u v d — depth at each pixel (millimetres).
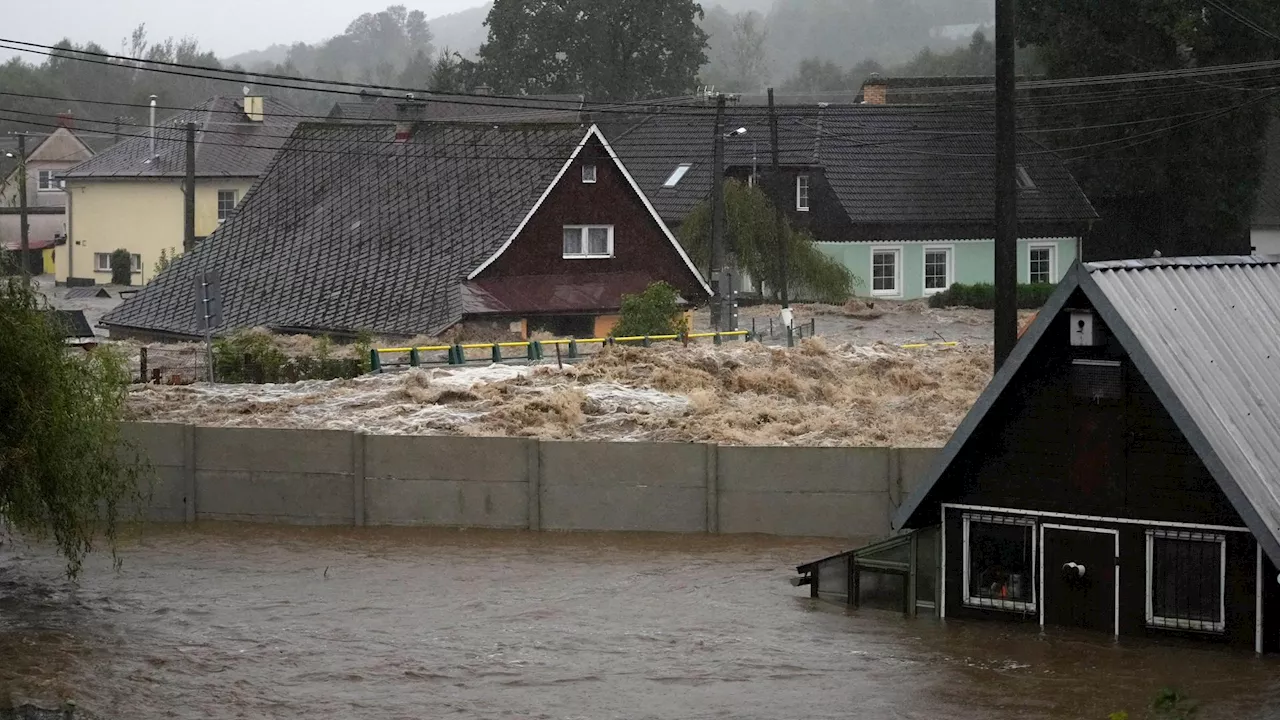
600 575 25781
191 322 55125
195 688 19672
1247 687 18438
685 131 73312
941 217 69375
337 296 53875
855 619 22547
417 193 56750
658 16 106938
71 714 18453
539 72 107375
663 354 39156
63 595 24641
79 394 23312
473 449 29250
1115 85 71812
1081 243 71562
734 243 64562
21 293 22438
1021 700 18703
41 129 152625
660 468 28703
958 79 80688
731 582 25156
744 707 18844
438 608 23766
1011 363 20141
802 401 36156
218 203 88375
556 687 19734
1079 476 20234
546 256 53625
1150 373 18812
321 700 19234
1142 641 19984
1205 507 19312
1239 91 69812
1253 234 79312
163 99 178875
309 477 29969
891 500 28000
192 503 30469
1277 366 20391
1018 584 21219
